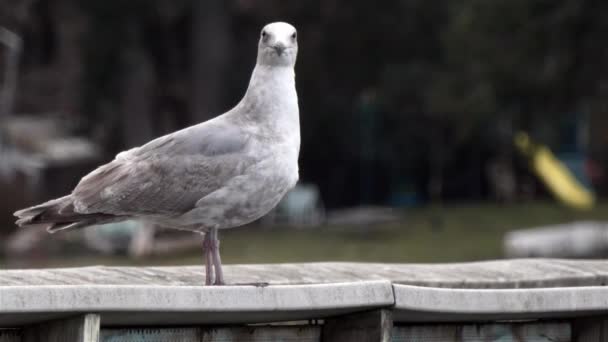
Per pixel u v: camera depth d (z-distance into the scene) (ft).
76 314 19.27
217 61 134.10
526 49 95.14
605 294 23.38
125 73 135.03
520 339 24.57
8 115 133.80
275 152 23.89
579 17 91.09
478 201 144.05
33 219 23.70
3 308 18.48
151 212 23.77
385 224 119.44
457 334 23.86
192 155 23.72
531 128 102.42
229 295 20.13
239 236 116.57
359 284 21.07
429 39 134.51
